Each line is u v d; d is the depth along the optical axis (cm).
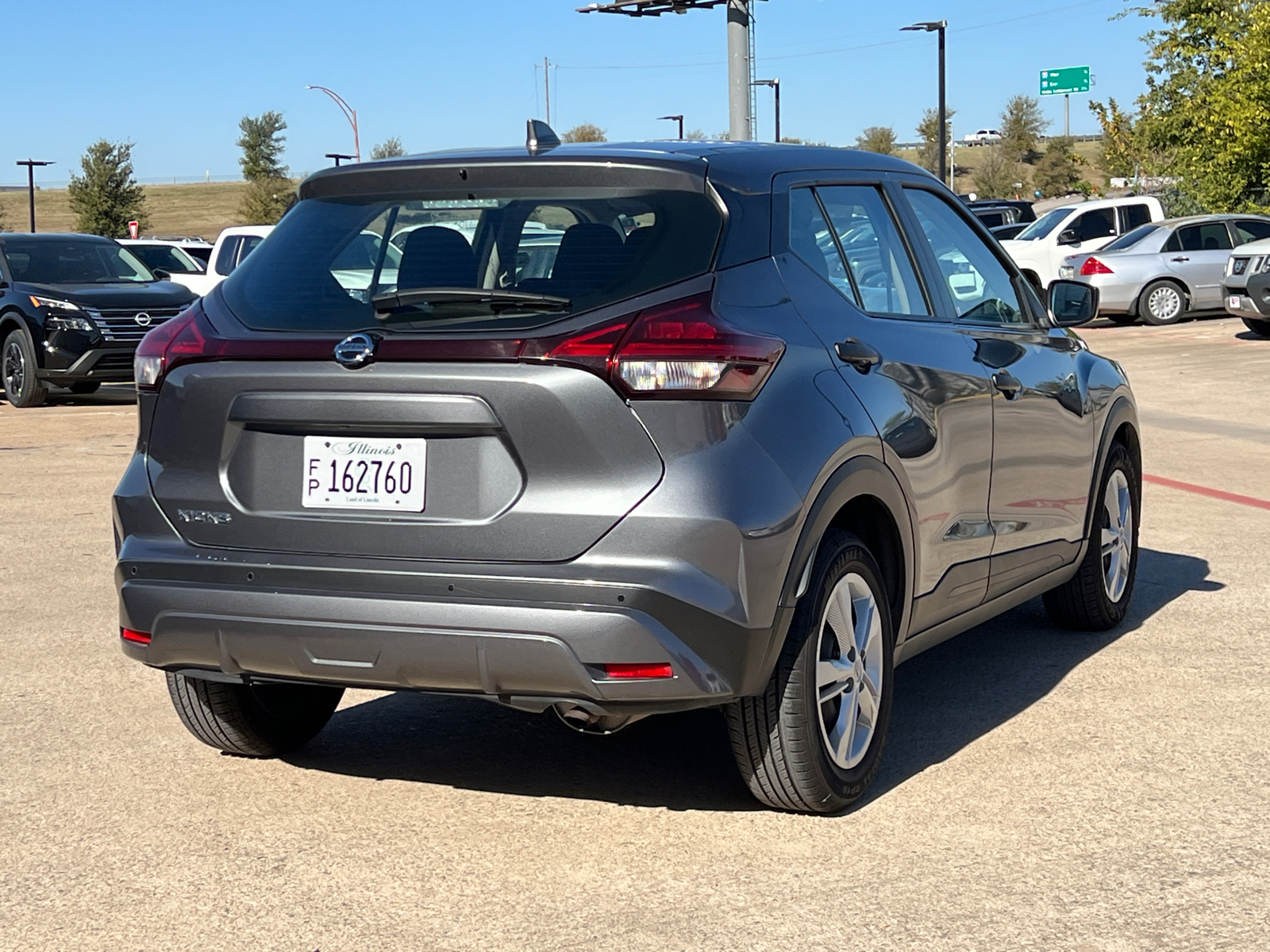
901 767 441
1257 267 2000
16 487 1006
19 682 536
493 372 349
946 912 335
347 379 360
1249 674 538
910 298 458
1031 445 510
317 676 367
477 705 514
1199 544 783
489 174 384
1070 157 5250
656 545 343
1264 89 3041
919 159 10119
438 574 352
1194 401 1461
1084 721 484
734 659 352
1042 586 547
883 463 403
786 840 383
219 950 322
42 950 322
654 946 320
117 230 7431
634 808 409
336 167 407
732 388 349
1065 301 554
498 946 322
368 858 375
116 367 1581
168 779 436
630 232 369
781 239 395
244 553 373
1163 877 355
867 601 405
